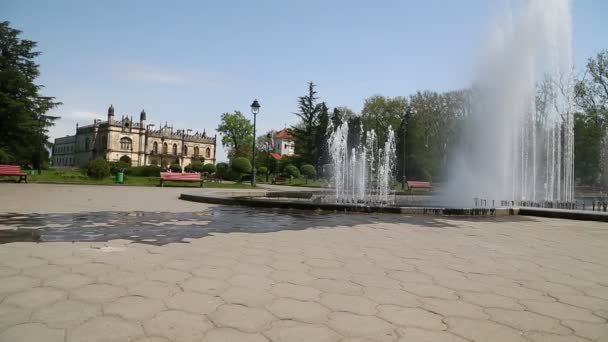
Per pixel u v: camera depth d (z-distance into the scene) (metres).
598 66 33.25
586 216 10.16
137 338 2.48
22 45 42.56
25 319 2.74
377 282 3.96
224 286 3.65
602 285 4.07
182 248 5.40
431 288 3.80
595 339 2.67
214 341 2.47
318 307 3.16
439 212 10.80
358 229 7.75
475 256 5.42
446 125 47.62
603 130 34.00
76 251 5.00
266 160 57.44
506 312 3.17
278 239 6.37
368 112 58.62
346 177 40.16
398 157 49.84
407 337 2.62
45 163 47.91
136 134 90.81
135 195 15.89
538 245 6.47
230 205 12.02
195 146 101.19
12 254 4.76
